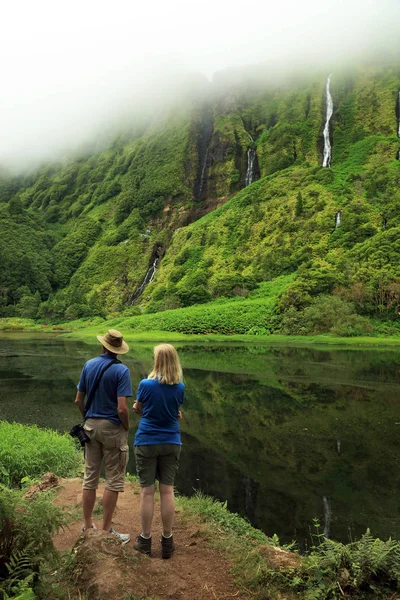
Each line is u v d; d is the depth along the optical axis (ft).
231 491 27.73
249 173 478.59
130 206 503.20
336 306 174.81
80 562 11.62
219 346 143.33
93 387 14.60
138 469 14.17
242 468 32.14
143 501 13.92
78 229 495.82
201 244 359.05
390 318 177.06
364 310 183.32
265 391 63.57
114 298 370.53
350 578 12.32
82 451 34.04
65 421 47.06
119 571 11.29
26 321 304.71
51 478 23.94
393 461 33.68
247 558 14.20
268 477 30.25
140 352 131.64
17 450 28.76
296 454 35.42
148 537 13.97
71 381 73.15
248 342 158.40
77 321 295.48
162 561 13.42
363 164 382.83
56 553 11.49
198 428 43.73
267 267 274.77
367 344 144.05
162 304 271.28
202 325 199.00
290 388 65.82
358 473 31.04
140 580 11.59
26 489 23.56
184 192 491.31
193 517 18.43
